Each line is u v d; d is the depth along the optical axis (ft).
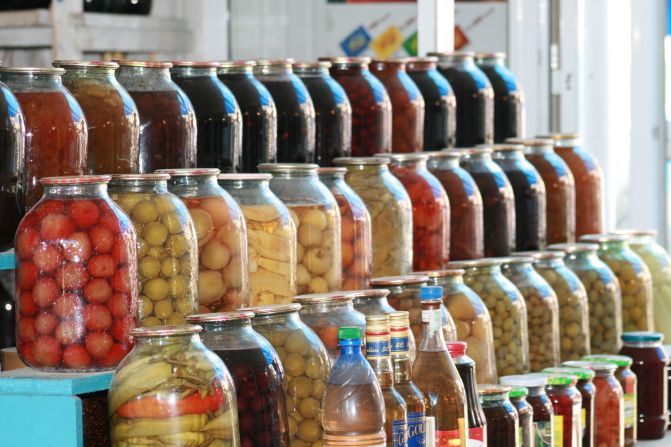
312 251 8.06
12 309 8.46
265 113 8.54
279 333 7.09
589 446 9.54
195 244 7.06
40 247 6.44
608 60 17.20
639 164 17.49
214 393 6.28
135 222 6.86
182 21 15.52
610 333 10.78
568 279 10.40
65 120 7.07
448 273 8.99
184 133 7.84
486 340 8.94
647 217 17.57
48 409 6.31
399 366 7.28
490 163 10.27
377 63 10.00
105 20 13.82
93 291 6.45
